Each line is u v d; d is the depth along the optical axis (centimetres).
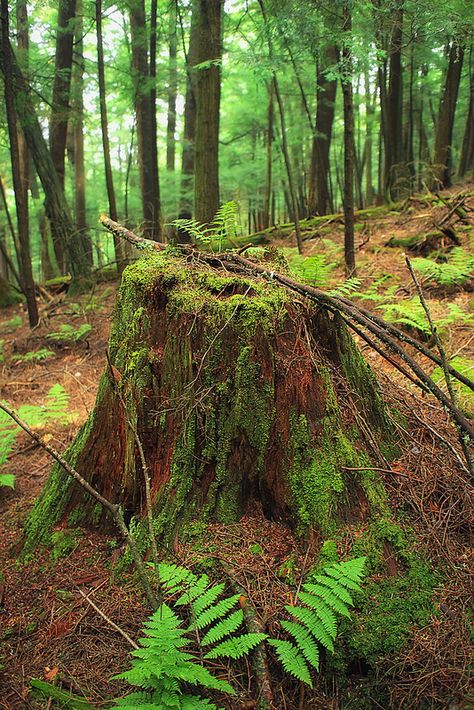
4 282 973
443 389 334
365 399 254
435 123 1479
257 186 1636
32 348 695
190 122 1359
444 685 167
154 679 158
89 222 1700
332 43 507
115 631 201
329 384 232
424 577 198
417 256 673
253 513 229
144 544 227
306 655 165
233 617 175
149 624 168
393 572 200
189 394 231
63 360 649
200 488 230
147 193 1138
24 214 729
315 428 225
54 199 879
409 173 1197
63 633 206
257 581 202
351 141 534
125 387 245
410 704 166
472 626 182
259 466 226
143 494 243
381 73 1024
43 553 251
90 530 254
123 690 180
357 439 236
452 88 1070
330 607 184
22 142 1177
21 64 812
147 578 199
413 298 534
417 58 992
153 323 244
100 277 909
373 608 187
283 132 755
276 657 180
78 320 761
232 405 225
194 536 221
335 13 476
